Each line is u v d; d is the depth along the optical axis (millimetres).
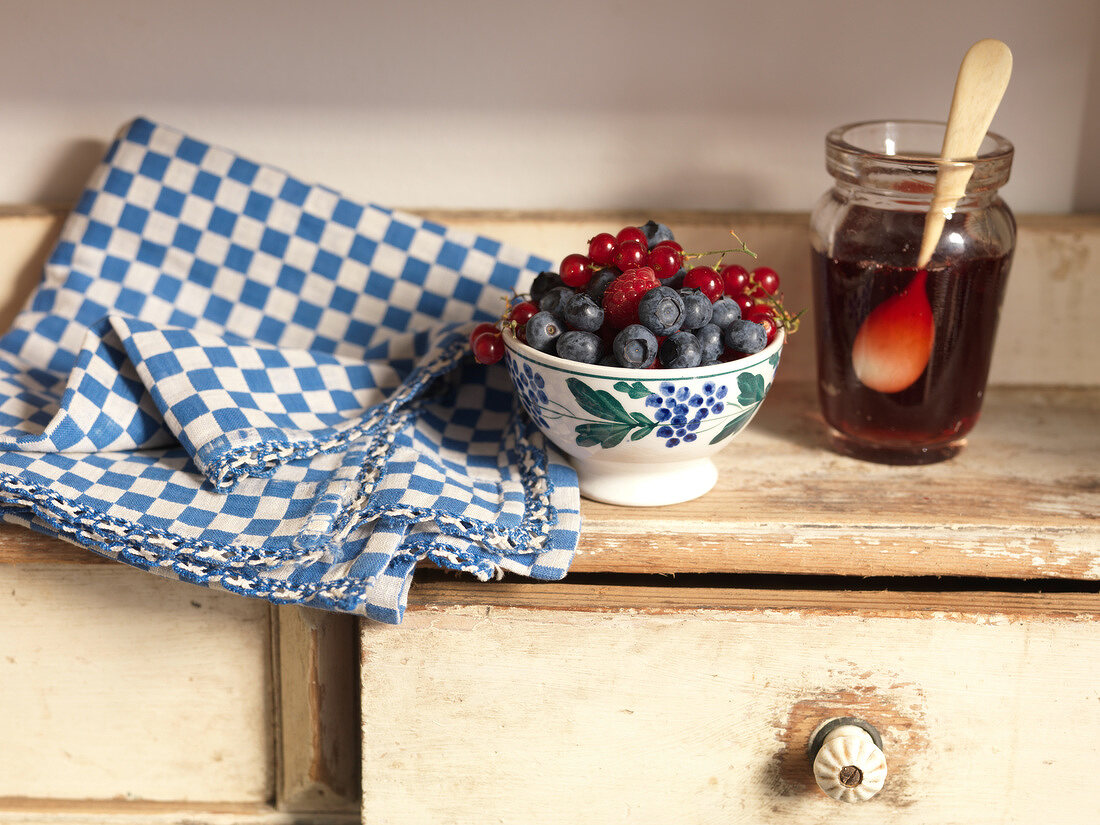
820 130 1245
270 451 1099
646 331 1056
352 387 1167
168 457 1121
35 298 1212
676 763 1101
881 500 1119
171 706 1129
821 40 1226
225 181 1218
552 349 1073
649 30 1225
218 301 1224
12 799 1146
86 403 1109
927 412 1136
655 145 1251
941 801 1104
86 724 1132
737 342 1069
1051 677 1080
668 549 1089
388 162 1257
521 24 1224
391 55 1231
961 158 1096
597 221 1239
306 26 1225
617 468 1104
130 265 1217
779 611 1075
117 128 1248
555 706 1091
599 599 1080
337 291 1223
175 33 1227
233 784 1146
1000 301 1134
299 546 1057
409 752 1099
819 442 1184
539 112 1244
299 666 1117
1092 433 1197
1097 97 1232
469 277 1218
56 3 1218
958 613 1073
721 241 1239
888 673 1083
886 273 1110
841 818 1109
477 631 1077
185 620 1111
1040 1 1212
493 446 1154
